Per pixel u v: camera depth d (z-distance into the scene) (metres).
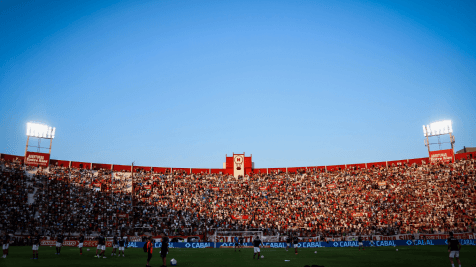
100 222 76.06
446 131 82.56
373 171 89.06
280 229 78.81
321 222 79.69
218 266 31.83
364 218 78.06
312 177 93.94
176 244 64.38
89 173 86.38
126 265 31.78
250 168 100.81
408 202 77.62
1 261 34.25
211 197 89.38
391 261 35.28
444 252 46.75
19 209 70.38
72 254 44.16
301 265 32.44
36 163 80.50
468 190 72.75
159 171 96.56
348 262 34.72
